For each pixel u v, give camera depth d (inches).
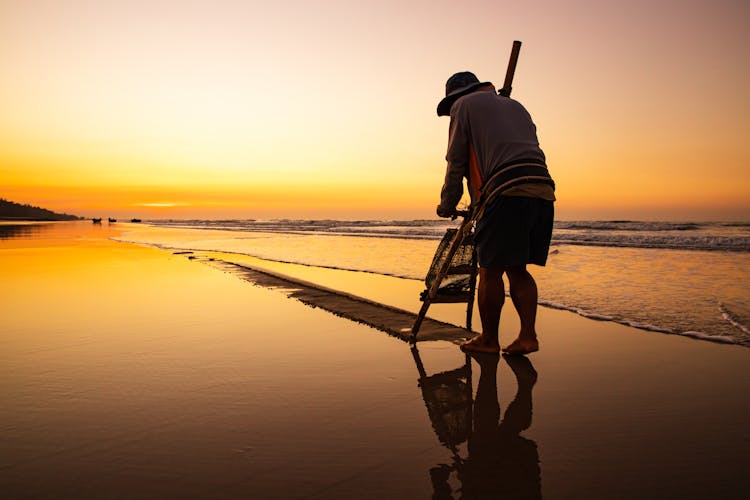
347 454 61.5
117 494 51.4
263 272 262.1
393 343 119.0
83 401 78.7
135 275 248.5
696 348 114.8
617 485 54.2
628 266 309.4
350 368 98.6
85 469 56.8
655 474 56.8
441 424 71.5
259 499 50.8
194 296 185.9
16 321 140.2
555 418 73.9
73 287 206.8
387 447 63.6
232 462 58.9
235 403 78.7
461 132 112.0
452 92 121.3
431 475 56.4
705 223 1518.2
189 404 77.9
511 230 104.7
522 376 94.5
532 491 53.0
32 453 60.9
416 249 481.7
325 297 182.7
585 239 666.8
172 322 140.0
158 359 103.0
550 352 112.0
